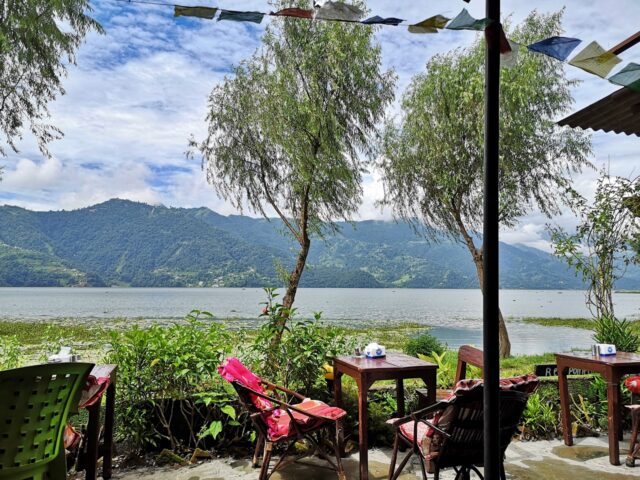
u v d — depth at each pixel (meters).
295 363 4.60
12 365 4.64
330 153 7.29
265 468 3.52
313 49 7.25
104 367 3.70
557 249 6.46
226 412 4.09
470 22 1.62
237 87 7.68
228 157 7.76
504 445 2.91
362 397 3.67
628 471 3.85
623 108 4.09
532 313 42.56
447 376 5.73
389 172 11.90
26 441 2.23
